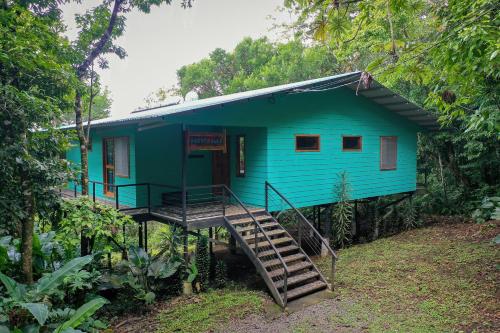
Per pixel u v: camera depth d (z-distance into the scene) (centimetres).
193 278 770
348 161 1122
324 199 1066
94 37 995
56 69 604
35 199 618
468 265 842
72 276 620
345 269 891
